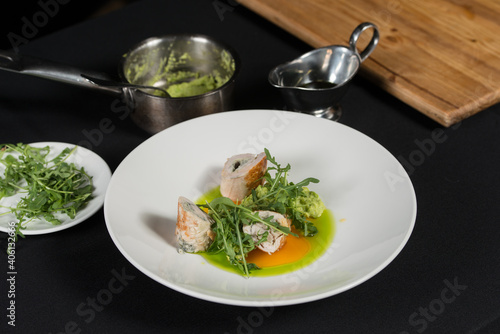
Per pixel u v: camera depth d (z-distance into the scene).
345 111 0.73
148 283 0.56
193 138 0.65
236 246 0.56
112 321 0.53
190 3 0.92
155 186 0.61
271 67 0.79
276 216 0.57
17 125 0.72
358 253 0.54
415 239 0.59
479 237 0.58
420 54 0.76
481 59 0.75
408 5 0.85
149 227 0.57
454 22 0.82
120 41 0.85
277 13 0.84
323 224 0.59
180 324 0.53
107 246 0.59
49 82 0.79
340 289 0.49
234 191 0.62
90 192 0.62
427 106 0.69
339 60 0.71
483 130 0.70
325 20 0.83
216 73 0.77
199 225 0.55
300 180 0.63
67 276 0.57
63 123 0.73
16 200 0.62
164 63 0.76
